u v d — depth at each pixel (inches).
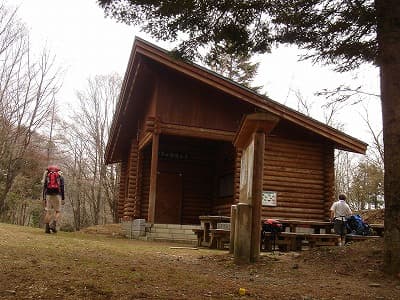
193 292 183.6
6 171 1133.1
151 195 590.2
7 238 328.5
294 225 512.1
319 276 239.1
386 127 249.0
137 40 584.1
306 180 671.8
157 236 571.5
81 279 190.1
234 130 638.5
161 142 779.4
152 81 655.1
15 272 196.1
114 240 486.9
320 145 691.4
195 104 633.0
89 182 1743.4
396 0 253.4
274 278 230.1
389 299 191.2
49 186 454.9
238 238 268.1
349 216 508.1
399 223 236.5
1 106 1076.5
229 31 319.0
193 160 792.9
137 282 193.8
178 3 289.1
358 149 657.6
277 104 627.8
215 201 770.8
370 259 264.1
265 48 339.6
